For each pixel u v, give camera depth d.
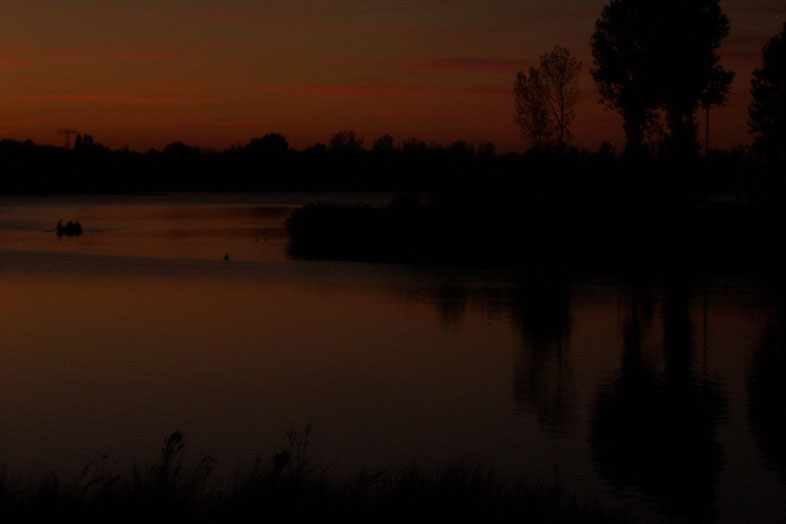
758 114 70.50
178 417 18.88
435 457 16.03
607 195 65.69
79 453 16.03
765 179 68.75
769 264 53.00
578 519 9.79
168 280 45.88
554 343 28.88
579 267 53.62
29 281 44.88
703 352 27.33
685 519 13.05
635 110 61.19
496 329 31.50
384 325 32.19
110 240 73.69
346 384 22.38
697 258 55.12
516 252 60.41
